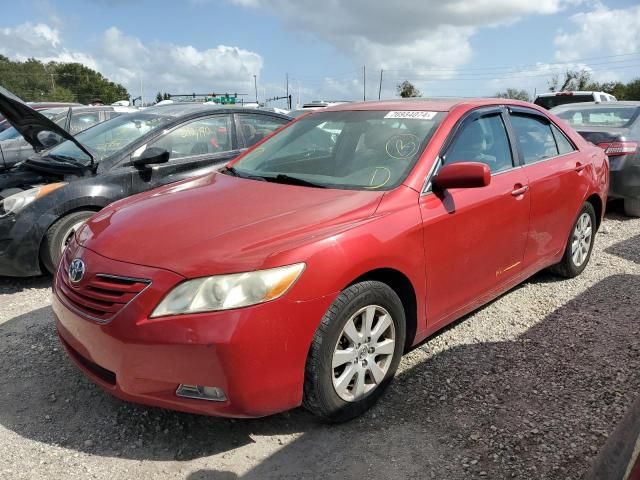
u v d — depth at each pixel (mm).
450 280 3346
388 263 2865
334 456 2652
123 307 2514
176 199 3303
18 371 3443
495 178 3705
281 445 2742
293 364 2557
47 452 2697
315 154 3738
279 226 2748
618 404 3006
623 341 3746
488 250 3609
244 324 2404
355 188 3232
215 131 6062
